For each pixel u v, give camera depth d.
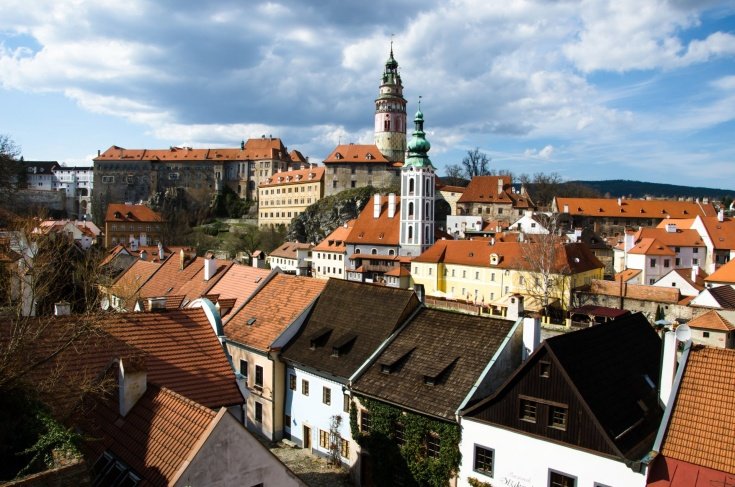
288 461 38.06
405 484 32.91
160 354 28.59
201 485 18.30
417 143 126.06
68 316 28.52
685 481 22.91
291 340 42.06
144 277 66.25
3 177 80.88
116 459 20.16
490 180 170.00
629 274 100.56
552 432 27.42
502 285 95.62
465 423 30.33
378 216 136.25
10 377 21.17
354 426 35.81
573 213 158.38
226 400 27.58
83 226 148.50
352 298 42.72
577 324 71.50
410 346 36.78
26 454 18.73
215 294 50.31
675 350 27.22
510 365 33.72
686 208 161.50
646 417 29.27
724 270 81.69
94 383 24.55
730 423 23.39
